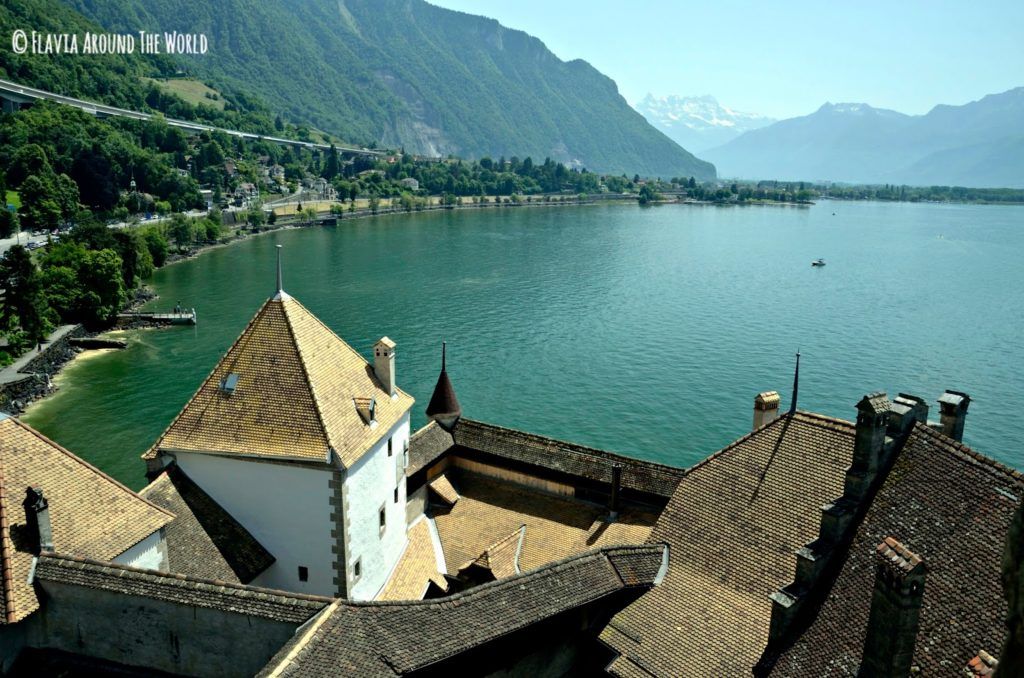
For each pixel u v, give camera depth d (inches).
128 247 6840.6
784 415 1439.5
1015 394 4404.5
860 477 1137.4
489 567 1694.1
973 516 1027.9
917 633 957.8
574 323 6151.6
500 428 2080.5
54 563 1142.3
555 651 1321.4
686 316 6427.2
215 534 1462.8
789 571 1243.8
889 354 5236.2
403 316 6323.8
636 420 4062.5
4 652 1101.7
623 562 1376.7
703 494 1443.2
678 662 1221.1
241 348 1599.4
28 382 4389.8
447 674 1136.2
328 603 1082.1
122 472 3447.3
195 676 1119.6
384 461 1652.3
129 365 5004.9
